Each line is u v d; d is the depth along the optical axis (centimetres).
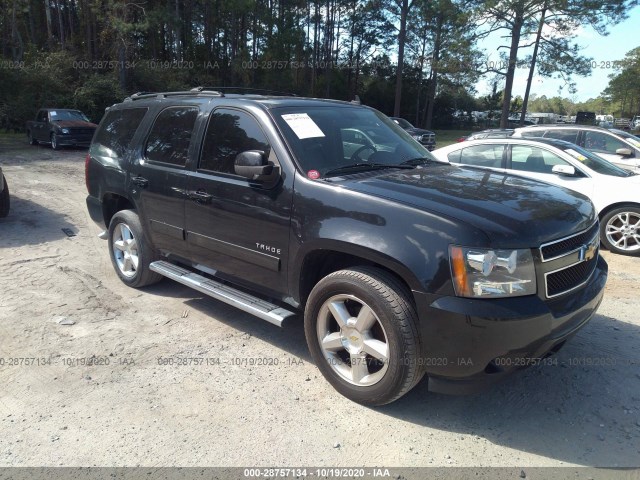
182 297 506
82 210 899
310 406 329
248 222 376
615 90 7525
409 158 421
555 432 306
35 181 1211
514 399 340
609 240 718
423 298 286
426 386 356
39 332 424
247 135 390
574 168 740
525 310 279
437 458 282
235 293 401
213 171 406
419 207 301
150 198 465
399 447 291
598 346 413
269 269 370
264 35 4481
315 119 400
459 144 858
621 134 992
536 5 2900
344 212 322
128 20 3100
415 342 295
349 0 4953
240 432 302
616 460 282
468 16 3012
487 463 279
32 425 308
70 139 1938
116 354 391
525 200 330
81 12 4138
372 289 304
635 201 689
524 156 789
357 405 330
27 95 2688
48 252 644
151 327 438
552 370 376
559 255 303
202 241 419
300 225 342
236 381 356
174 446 290
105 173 533
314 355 349
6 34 4103
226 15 4466
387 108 5850
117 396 337
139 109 513
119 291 519
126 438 296
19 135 2633
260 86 4453
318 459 280
